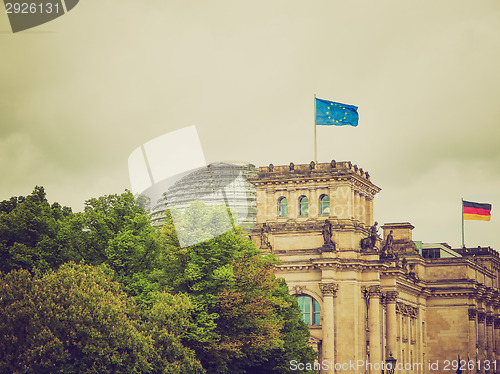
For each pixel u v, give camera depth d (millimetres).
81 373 132125
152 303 155250
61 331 132750
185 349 148625
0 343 129625
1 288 134375
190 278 157625
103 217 164750
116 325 135875
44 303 133125
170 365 144250
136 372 136125
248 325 165625
